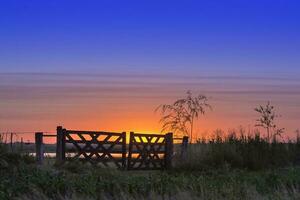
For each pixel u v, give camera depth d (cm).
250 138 2705
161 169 2717
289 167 2356
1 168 1788
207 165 2433
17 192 1436
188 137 2758
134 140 2683
